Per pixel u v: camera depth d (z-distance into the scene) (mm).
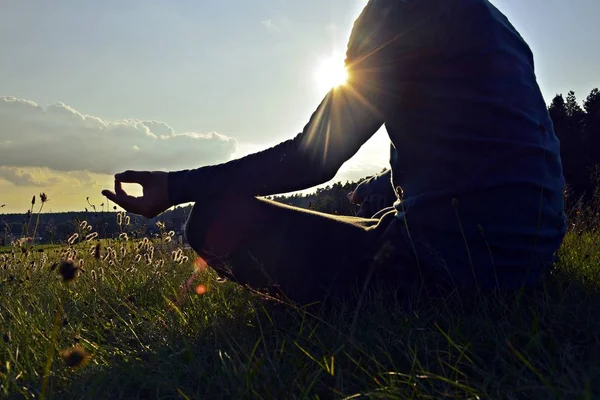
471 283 2355
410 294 2439
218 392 1817
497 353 1792
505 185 2273
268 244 2590
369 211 3689
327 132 2428
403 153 2457
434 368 1830
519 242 2348
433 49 2301
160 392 1857
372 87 2377
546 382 1475
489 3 2459
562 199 2539
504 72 2309
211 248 2654
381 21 2367
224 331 2369
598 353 1739
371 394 1590
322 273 2555
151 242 4941
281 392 1710
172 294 3416
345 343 1983
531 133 2314
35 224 4844
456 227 2334
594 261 3049
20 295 3488
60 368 2078
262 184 2500
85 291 3631
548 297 2191
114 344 2443
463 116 2297
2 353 2359
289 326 2428
